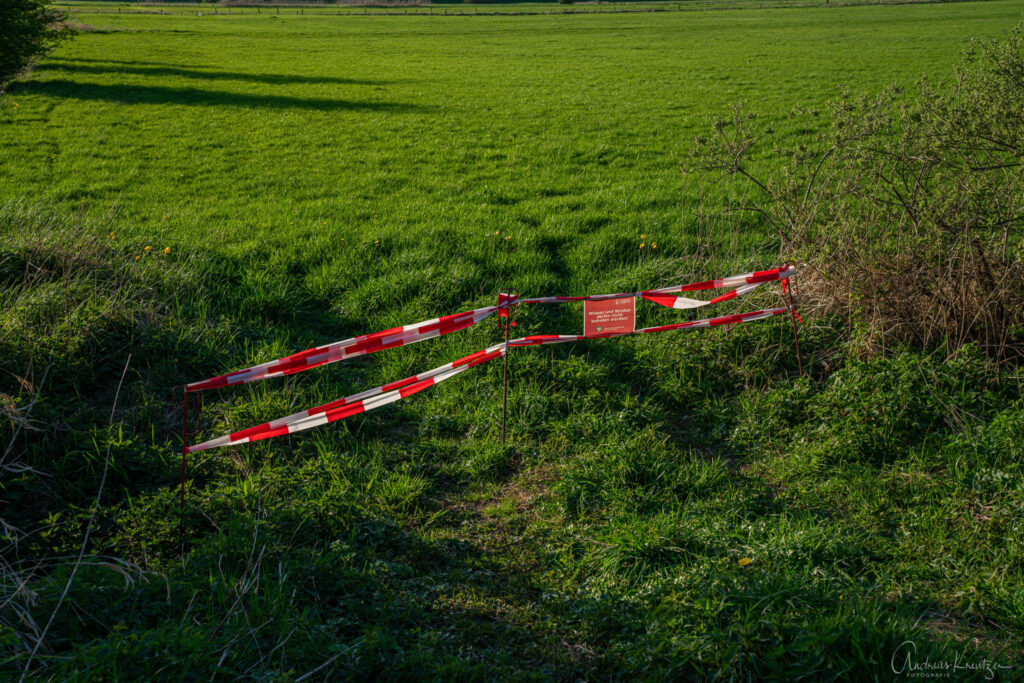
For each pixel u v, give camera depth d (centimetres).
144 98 2370
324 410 461
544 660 338
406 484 488
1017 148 634
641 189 1298
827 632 307
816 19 5969
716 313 733
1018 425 498
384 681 303
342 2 10594
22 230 770
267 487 455
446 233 1009
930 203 647
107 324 622
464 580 398
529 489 497
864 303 655
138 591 336
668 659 315
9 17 2389
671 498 471
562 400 602
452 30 5831
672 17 6800
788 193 764
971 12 5866
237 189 1377
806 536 398
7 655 293
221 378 420
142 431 529
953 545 403
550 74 3222
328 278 855
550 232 1009
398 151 1712
